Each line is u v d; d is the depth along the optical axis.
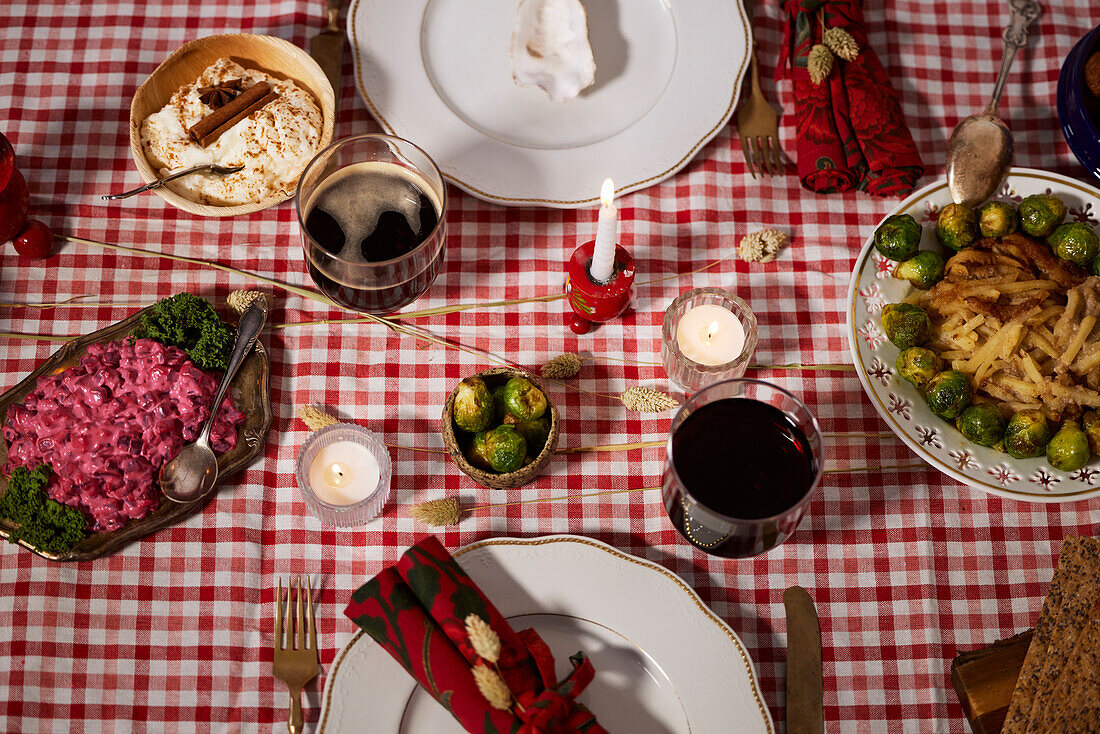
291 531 0.86
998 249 0.88
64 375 0.85
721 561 0.86
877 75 0.93
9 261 0.90
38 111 0.93
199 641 0.84
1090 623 0.81
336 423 0.85
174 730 0.83
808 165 0.91
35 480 0.82
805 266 0.91
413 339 0.90
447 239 0.92
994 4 0.97
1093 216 0.88
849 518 0.87
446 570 0.80
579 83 0.91
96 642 0.84
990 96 0.96
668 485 0.80
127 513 0.83
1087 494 0.82
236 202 0.88
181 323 0.86
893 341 0.85
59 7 0.95
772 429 0.81
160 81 0.89
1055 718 0.80
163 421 0.83
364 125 0.94
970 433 0.84
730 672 0.81
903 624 0.85
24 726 0.82
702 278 0.91
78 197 0.91
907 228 0.86
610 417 0.88
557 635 0.82
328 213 0.84
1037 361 0.86
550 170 0.91
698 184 0.93
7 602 0.84
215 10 0.96
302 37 0.96
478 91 0.93
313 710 0.82
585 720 0.77
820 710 0.82
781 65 0.95
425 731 0.81
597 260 0.83
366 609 0.80
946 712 0.84
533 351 0.90
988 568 0.86
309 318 0.90
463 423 0.82
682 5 0.94
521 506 0.87
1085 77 0.89
